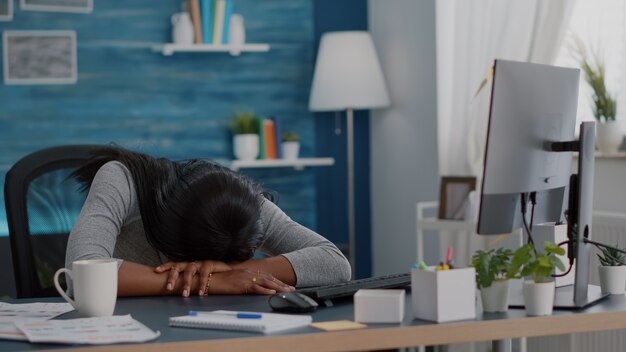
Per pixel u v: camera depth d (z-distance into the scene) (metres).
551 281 1.54
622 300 1.71
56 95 4.39
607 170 3.37
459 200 3.71
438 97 4.22
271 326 1.40
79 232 1.92
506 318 1.48
